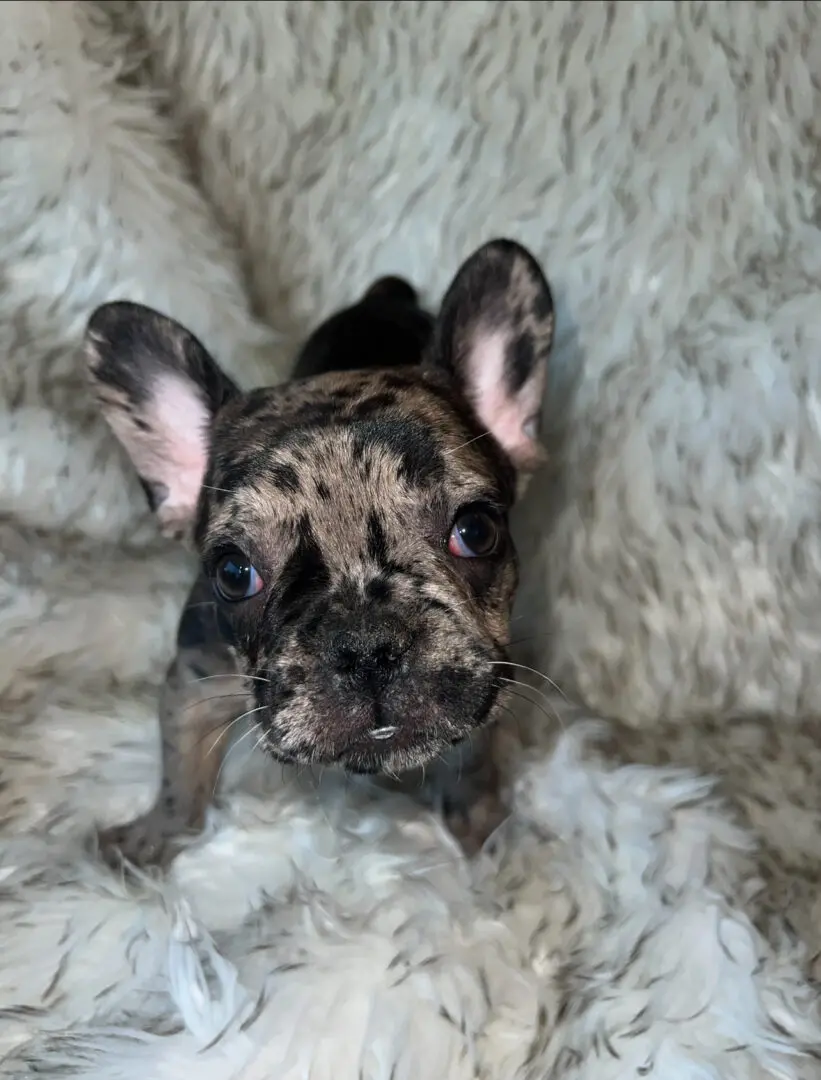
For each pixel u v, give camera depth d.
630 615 0.29
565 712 0.27
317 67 0.33
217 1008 0.19
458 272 0.27
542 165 0.32
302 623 0.21
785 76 0.28
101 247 0.30
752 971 0.20
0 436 0.29
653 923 0.20
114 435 0.30
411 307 0.33
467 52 0.32
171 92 0.34
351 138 0.34
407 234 0.35
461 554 0.23
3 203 0.29
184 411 0.28
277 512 0.22
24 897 0.21
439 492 0.23
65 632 0.28
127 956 0.20
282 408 0.25
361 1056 0.18
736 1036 0.19
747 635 0.28
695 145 0.30
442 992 0.19
